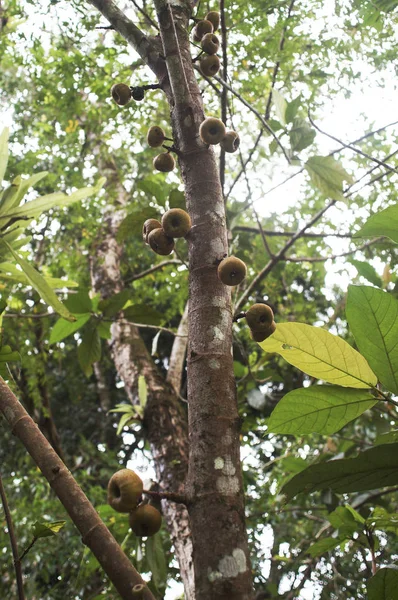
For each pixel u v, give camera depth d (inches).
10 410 56.7
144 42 91.5
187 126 76.5
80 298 131.1
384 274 166.1
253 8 172.6
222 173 126.9
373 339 58.4
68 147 245.8
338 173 108.3
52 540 241.0
